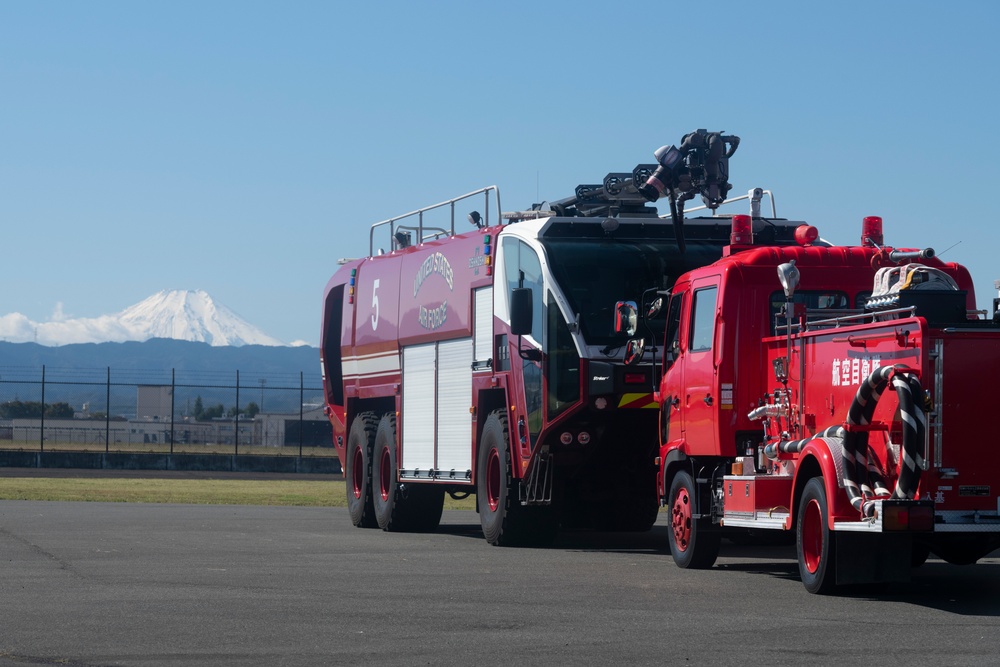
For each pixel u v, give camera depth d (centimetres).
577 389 1806
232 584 1371
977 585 1381
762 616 1119
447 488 2244
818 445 1248
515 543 1950
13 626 1054
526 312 1859
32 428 7988
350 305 2639
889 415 1185
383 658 908
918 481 1153
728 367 1465
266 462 5775
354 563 1630
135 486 4216
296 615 1125
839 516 1216
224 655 918
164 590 1311
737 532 1543
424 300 2275
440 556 1753
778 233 1873
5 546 1841
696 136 1788
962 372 1171
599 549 1911
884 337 1205
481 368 2050
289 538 2072
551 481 1867
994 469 1178
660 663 888
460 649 946
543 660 900
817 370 1320
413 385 2312
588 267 1848
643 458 1897
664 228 1917
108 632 1023
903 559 1236
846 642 974
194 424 8531
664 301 1664
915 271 1276
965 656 911
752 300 1467
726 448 1466
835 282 1478
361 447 2503
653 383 1661
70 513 2683
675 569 1559
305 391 6103
